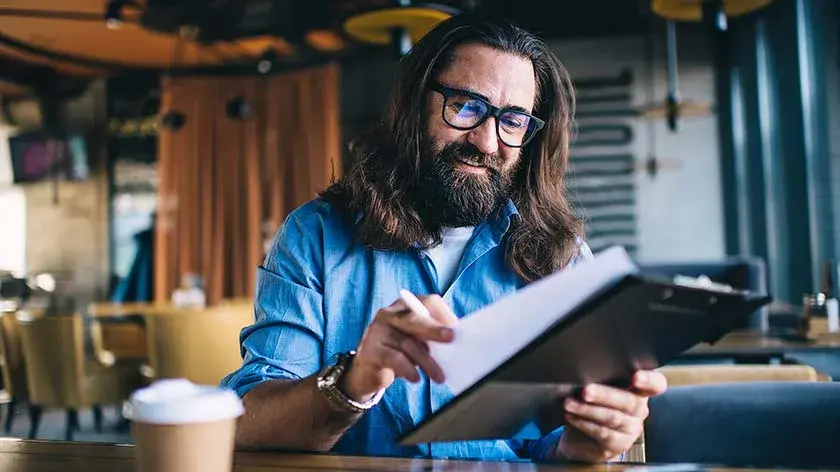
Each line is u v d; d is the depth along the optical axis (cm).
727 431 123
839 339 274
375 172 131
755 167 536
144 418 65
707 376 182
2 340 460
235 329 404
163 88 780
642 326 75
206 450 66
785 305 426
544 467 91
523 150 139
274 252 131
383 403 117
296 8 555
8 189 808
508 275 130
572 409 88
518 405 86
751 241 548
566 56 670
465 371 81
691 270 382
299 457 96
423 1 353
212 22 568
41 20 638
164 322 395
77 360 434
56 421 528
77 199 802
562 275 72
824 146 392
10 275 759
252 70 766
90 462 93
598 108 664
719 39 641
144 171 797
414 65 131
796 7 417
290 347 118
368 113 733
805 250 410
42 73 782
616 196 659
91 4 603
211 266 766
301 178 746
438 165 126
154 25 563
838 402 123
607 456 91
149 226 793
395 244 126
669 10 350
